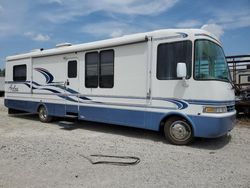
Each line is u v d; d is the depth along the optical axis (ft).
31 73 35.65
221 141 23.52
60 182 13.94
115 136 25.73
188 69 21.07
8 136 25.61
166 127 22.62
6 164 16.74
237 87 37.11
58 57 31.55
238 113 36.50
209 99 20.29
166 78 22.20
